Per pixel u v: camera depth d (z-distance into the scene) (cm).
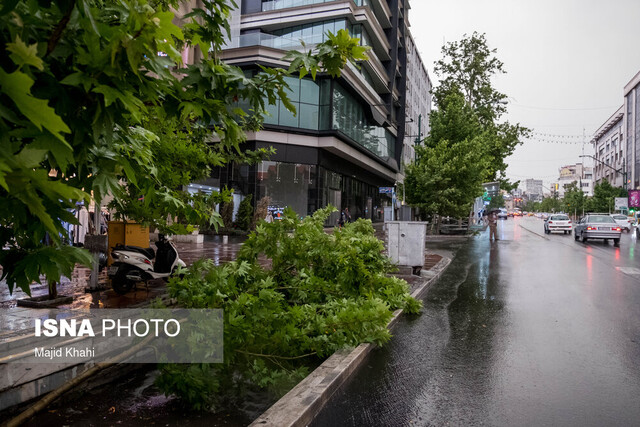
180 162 466
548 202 14975
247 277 504
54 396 337
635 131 8406
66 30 160
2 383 324
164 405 358
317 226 620
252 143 2645
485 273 1221
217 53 259
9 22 135
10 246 193
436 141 3228
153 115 302
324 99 2794
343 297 577
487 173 3077
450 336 593
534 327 640
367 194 4331
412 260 1082
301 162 2758
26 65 129
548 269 1302
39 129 122
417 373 451
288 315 439
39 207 129
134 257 659
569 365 478
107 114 162
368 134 3709
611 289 962
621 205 5875
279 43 2681
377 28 3531
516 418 350
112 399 370
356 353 481
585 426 337
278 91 260
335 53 246
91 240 665
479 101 3669
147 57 170
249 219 2506
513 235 3206
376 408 365
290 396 358
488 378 438
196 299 402
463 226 3291
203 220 364
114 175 195
